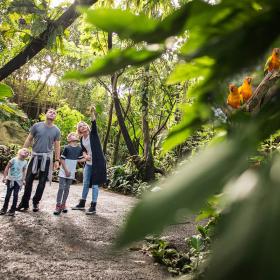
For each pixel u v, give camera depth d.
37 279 3.56
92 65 0.25
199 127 0.41
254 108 0.66
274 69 0.67
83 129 6.48
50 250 4.41
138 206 0.18
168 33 0.24
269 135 0.29
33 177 6.07
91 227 5.45
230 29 0.26
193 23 0.25
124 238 0.17
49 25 2.93
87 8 0.23
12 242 4.51
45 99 18.62
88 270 3.89
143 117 11.33
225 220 0.19
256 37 0.24
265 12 0.24
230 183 0.19
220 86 0.36
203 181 0.19
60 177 6.20
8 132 14.94
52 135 6.07
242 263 0.16
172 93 10.89
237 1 0.24
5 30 3.17
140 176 10.91
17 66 2.91
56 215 6.03
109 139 15.68
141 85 10.94
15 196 5.71
